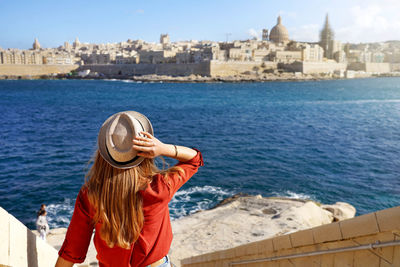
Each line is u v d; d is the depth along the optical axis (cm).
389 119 5438
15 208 1919
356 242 234
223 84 15988
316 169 2677
